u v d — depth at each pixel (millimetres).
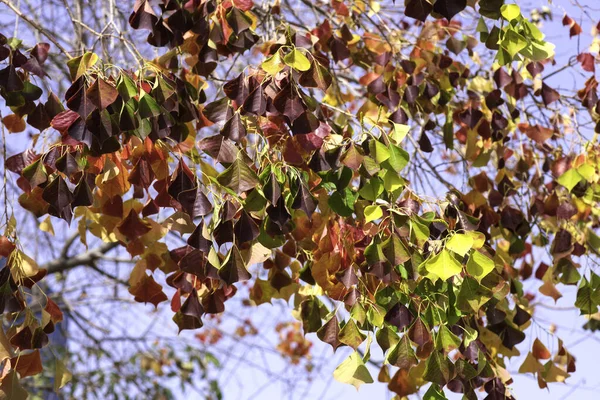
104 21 4438
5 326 4258
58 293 6980
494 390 2963
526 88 3684
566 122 4117
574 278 3527
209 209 2490
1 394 2639
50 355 7176
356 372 2553
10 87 2621
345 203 2594
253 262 2680
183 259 2576
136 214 2775
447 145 3648
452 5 2607
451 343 2596
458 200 3045
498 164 3711
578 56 3730
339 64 4152
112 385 6922
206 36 2803
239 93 2539
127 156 2732
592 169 3400
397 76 3578
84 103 2377
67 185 2562
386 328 2627
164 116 2531
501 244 3947
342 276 2588
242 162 2436
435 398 2645
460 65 3945
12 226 2688
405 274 2654
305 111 2475
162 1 2562
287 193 2564
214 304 2758
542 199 3889
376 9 3959
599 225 4035
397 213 2557
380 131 2578
